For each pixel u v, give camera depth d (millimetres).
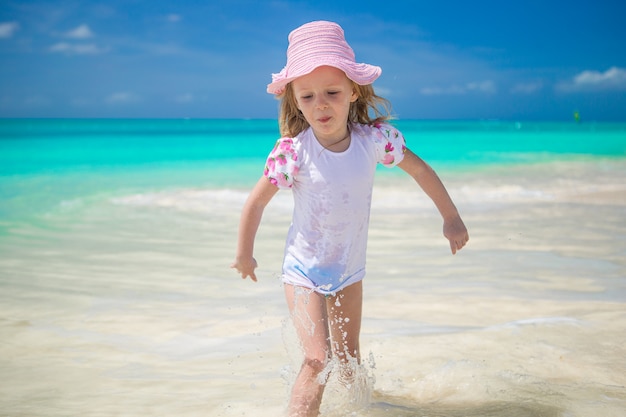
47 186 10914
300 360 3066
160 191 10352
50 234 6766
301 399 2457
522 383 2725
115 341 3518
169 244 6277
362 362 3062
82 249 6020
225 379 2957
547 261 5367
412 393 2707
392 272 5055
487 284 4629
